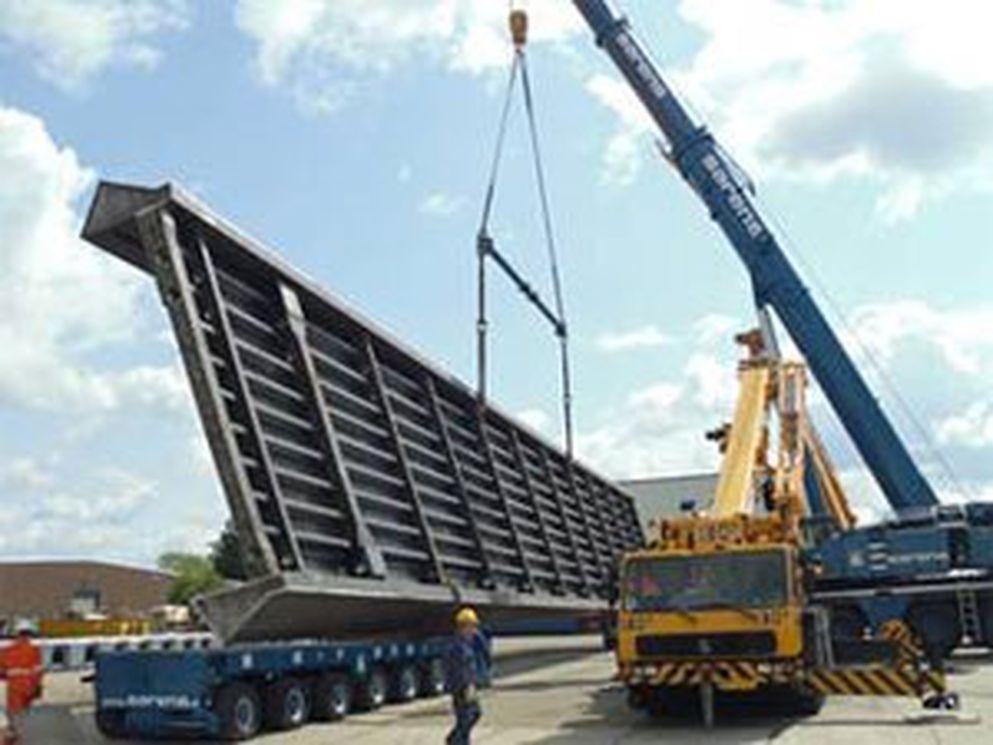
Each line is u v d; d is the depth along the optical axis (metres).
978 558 26.42
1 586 94.94
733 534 17.75
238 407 16.81
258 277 18.77
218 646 17.34
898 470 29.31
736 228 30.56
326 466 19.22
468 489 26.14
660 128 31.56
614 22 31.91
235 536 17.81
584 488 37.91
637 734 15.73
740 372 25.67
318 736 16.30
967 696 18.91
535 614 31.58
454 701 13.67
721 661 16.33
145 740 16.48
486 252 27.50
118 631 47.34
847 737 14.71
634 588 17.00
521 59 30.45
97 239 16.80
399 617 23.23
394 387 23.69
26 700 16.11
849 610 26.75
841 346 29.97
